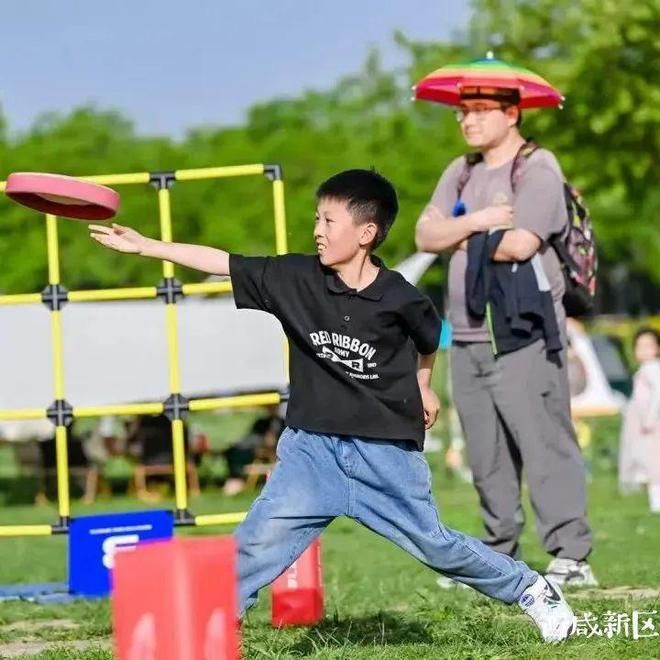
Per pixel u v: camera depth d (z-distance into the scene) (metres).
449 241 14.35
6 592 16.12
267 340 28.02
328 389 9.65
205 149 83.12
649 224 72.56
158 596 7.14
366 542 22.11
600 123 39.84
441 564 9.90
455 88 14.83
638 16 39.09
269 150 72.50
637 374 29.56
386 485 9.66
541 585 10.25
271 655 10.19
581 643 10.34
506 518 14.48
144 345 27.28
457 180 14.73
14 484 37.00
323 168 69.62
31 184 9.52
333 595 14.39
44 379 26.88
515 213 14.27
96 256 69.06
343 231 9.58
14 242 68.44
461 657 9.98
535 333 14.11
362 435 9.60
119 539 15.80
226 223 70.38
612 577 14.66
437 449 42.59
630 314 113.81
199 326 27.69
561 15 41.38
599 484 34.12
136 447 36.16
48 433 36.50
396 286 9.67
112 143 79.56
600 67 39.84
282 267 9.77
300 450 9.69
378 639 11.12
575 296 14.39
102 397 26.84
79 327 26.95
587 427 40.94
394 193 9.78
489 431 14.38
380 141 66.06
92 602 14.98
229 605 7.38
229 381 27.77
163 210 15.84
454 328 14.48
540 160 14.41
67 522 15.73
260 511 9.62
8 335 26.75
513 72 14.55
